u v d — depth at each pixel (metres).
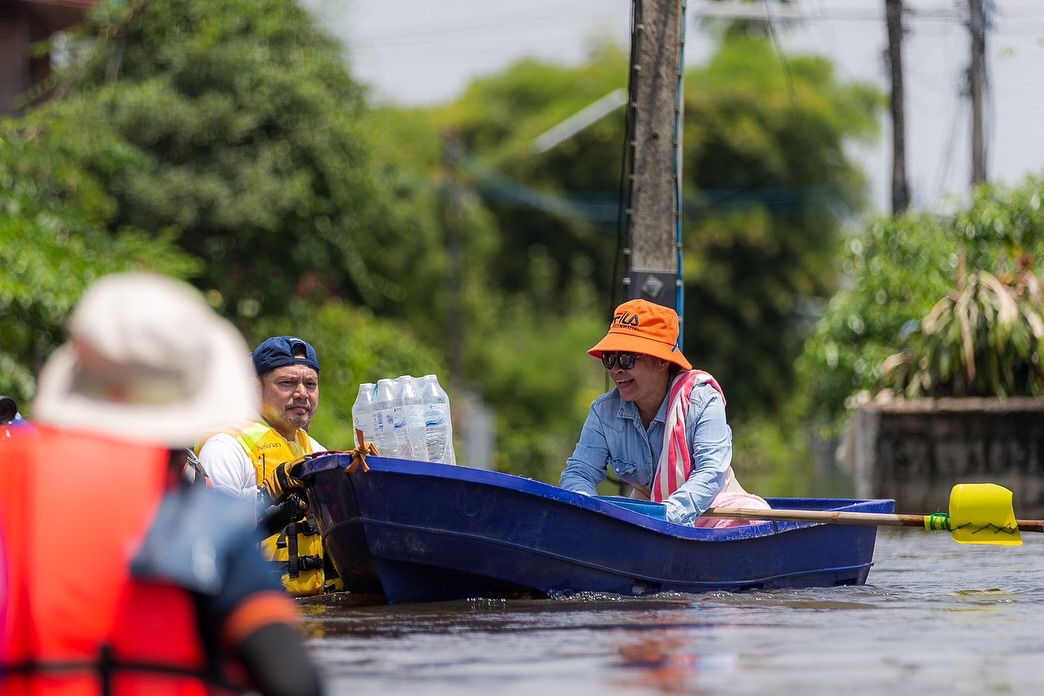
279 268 64.38
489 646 13.88
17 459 7.15
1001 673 12.20
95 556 6.90
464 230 100.69
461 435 69.56
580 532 17.97
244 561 7.04
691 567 19.11
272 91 62.03
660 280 27.84
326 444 52.59
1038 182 43.75
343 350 65.00
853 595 19.17
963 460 35.31
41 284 38.50
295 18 65.56
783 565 20.36
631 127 28.36
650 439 20.52
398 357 69.62
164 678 6.88
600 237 122.44
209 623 7.00
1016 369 36.97
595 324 110.50
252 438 18.17
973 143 53.28
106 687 6.84
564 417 102.19
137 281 7.37
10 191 41.56
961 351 36.72
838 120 123.56
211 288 62.28
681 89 28.36
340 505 17.23
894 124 50.78
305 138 62.59
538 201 115.44
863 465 36.72
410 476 16.94
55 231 42.62
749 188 121.62
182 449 7.76
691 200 118.94
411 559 17.33
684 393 20.14
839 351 47.66
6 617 6.86
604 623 15.74
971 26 52.84
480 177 116.75
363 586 17.97
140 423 7.12
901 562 24.42
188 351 7.21
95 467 7.02
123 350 7.10
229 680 7.12
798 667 12.52
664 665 12.66
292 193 61.09
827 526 20.88
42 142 45.53
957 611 17.00
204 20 62.12
